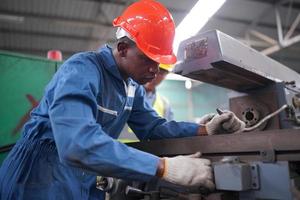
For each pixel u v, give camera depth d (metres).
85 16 4.29
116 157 0.76
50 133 0.99
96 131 0.77
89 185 1.03
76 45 5.23
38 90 1.76
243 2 4.16
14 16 4.02
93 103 0.84
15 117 1.69
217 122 1.07
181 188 0.93
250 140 0.79
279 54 5.78
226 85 1.18
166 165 0.80
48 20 4.21
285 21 4.76
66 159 0.75
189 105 7.02
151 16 1.01
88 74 0.91
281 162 0.73
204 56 0.98
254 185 0.78
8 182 0.97
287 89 1.15
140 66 1.00
